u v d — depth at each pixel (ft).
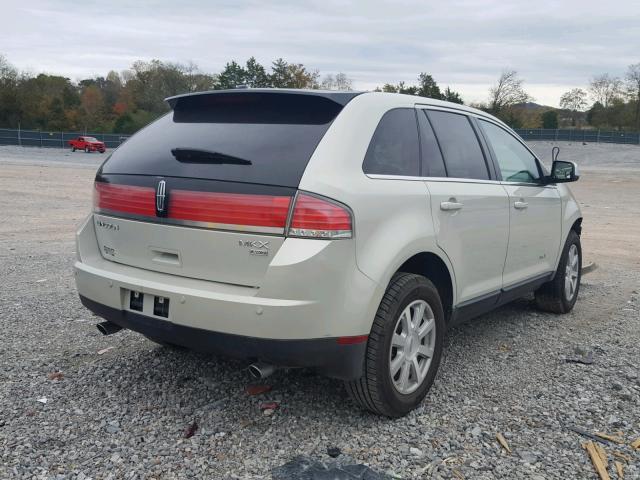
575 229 21.33
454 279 13.84
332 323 10.84
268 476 10.23
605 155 206.28
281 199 10.59
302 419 12.28
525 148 18.58
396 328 11.95
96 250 13.37
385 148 12.42
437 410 12.87
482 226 14.74
